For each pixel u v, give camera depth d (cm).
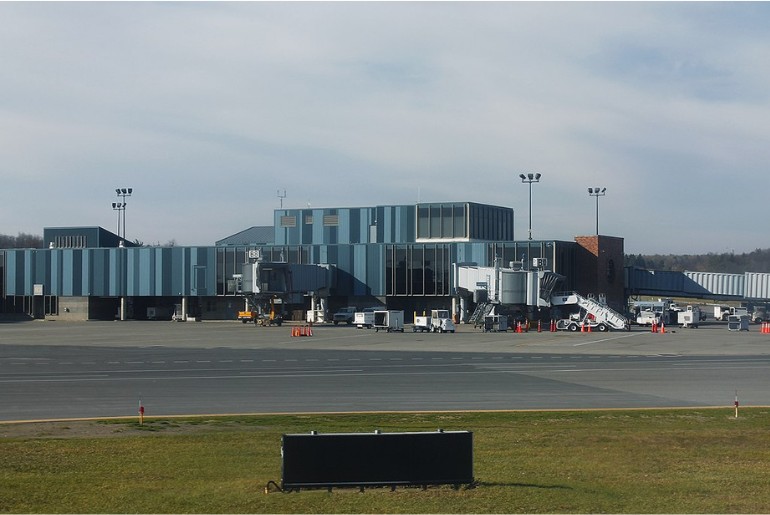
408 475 1994
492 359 6031
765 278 13162
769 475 2236
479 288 11381
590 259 12975
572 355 6438
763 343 7944
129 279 13862
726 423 3089
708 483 2144
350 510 1881
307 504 1925
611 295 13312
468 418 3206
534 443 2667
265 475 2222
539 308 11181
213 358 6131
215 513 1867
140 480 2167
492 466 2327
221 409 3500
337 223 14688
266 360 5950
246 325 12044
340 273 13450
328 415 3291
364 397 3875
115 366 5475
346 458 1969
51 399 3812
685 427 2991
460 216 13788
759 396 3950
